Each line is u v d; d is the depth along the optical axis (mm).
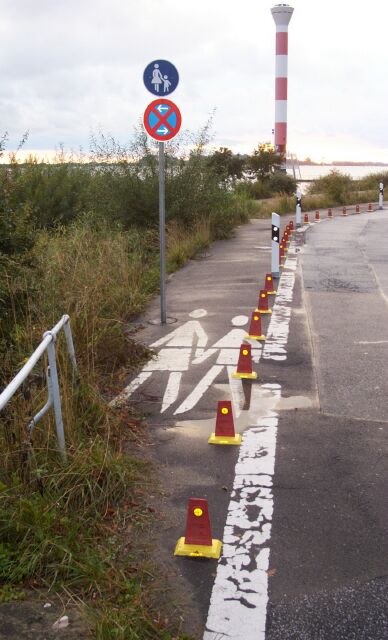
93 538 4141
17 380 3922
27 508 3986
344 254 17391
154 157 16859
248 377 7352
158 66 9070
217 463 5340
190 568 3969
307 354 8250
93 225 15094
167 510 4617
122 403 6457
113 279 11008
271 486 4961
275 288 12445
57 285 8445
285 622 3518
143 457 5430
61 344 6488
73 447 4969
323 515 4551
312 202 35062
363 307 10883
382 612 3584
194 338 8992
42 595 3590
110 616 3354
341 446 5625
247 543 4227
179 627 3469
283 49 68312
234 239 19438
